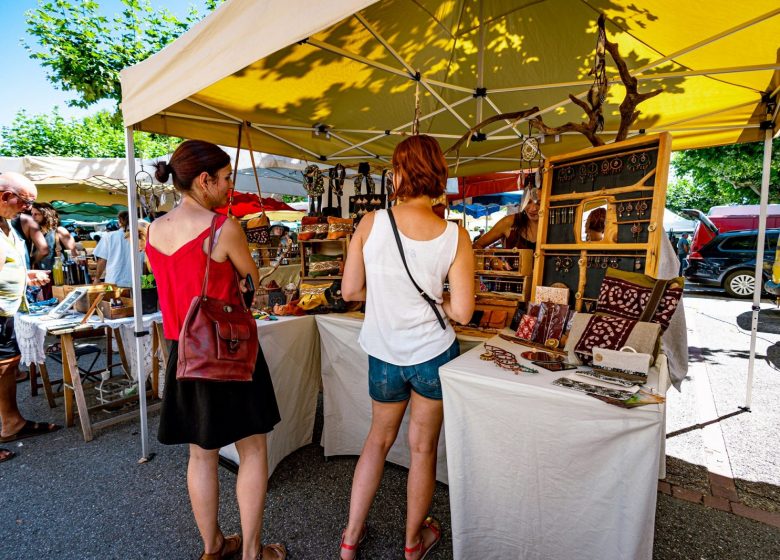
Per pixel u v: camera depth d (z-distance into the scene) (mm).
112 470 2254
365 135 3828
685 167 12805
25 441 2588
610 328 1370
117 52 7129
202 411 1298
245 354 1292
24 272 2588
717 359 4465
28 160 4828
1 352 2498
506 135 4008
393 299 1351
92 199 7359
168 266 1310
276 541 1699
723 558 1632
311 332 2359
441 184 1335
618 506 1085
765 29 2080
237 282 1378
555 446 1167
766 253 8492
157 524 1813
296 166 5059
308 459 2318
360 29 2242
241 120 2998
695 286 9781
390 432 1510
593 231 1728
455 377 1310
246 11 1428
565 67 2881
